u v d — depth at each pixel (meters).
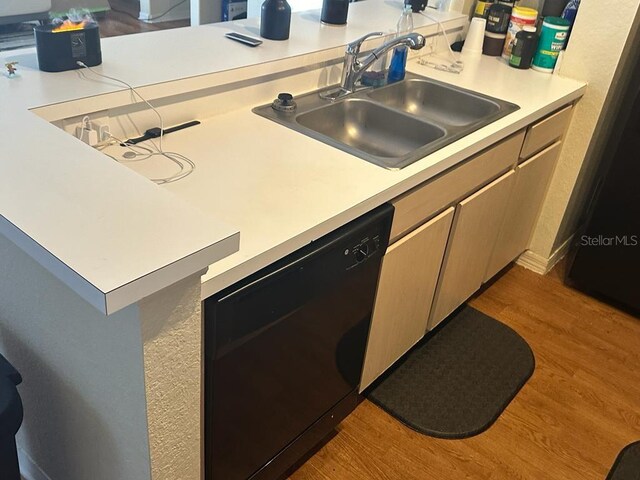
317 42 2.05
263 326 1.31
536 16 2.51
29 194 1.01
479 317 2.53
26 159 1.12
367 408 2.07
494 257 2.47
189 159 1.52
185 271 0.93
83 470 1.43
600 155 2.77
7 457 1.24
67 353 1.22
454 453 1.94
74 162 1.13
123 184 1.07
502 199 2.25
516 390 2.19
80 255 0.88
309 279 1.37
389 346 1.97
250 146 1.62
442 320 2.32
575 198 2.74
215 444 1.37
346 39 2.12
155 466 1.16
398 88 2.23
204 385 1.26
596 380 2.28
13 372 1.25
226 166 1.51
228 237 0.97
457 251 2.08
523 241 2.72
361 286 1.61
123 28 2.30
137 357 1.01
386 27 2.32
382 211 1.54
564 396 2.20
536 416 2.10
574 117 2.52
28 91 1.42
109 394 1.15
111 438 1.23
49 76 1.52
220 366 1.25
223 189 1.40
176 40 1.90
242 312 1.23
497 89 2.27
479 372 2.25
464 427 2.03
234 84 1.78
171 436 1.16
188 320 1.04
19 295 1.28
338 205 1.40
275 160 1.56
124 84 1.53
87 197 1.02
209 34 2.00
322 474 1.83
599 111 2.46
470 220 2.05
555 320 2.57
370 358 1.88
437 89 2.26
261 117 1.81
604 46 2.35
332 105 1.97
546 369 2.31
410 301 1.95
